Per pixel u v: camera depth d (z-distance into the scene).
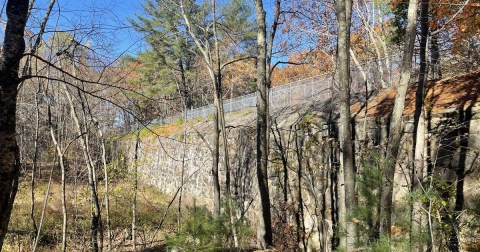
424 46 6.59
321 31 15.55
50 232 11.95
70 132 12.34
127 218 12.13
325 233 8.77
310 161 9.71
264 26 8.55
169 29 12.24
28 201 13.97
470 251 5.38
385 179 5.10
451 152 6.47
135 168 11.31
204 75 21.95
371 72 11.91
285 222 10.42
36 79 9.29
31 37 6.41
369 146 7.83
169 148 19.77
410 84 9.18
